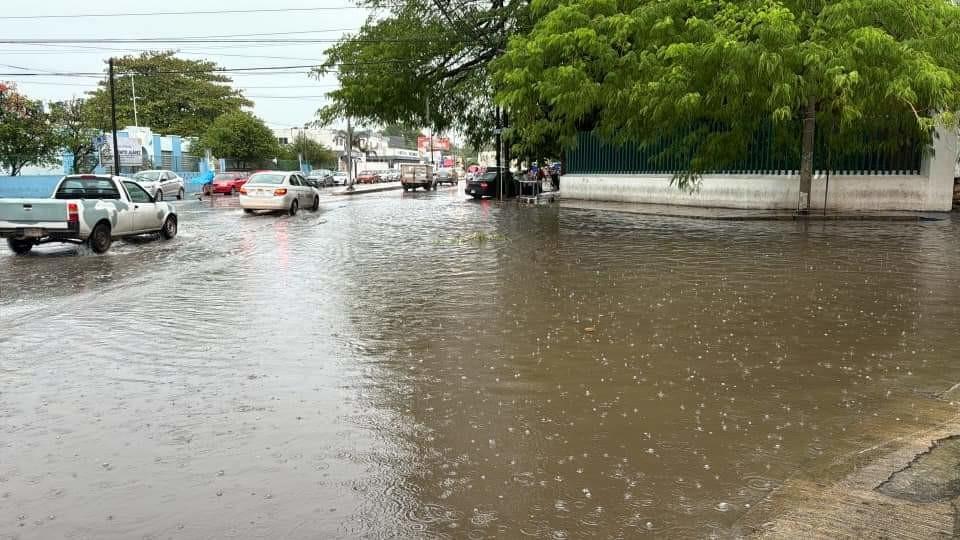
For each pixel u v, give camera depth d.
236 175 44.91
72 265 12.48
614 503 3.70
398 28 29.70
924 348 6.51
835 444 4.41
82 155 40.47
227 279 10.69
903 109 16.92
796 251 12.71
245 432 4.63
